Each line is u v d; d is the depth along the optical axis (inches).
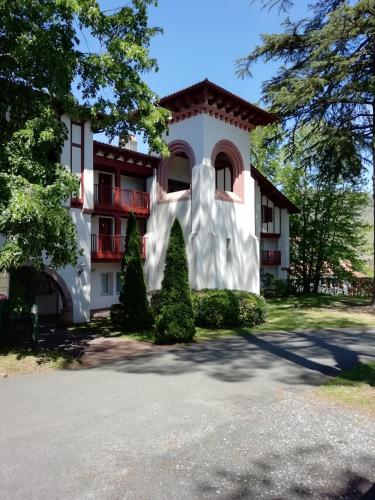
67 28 392.2
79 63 409.1
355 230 1234.0
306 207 1214.9
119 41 393.7
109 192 783.1
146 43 439.2
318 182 841.5
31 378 326.0
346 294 1189.7
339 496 155.2
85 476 169.9
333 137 698.8
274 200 1133.7
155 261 820.6
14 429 220.2
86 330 579.8
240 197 820.6
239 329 578.2
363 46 674.2
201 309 588.4
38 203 320.2
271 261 1115.3
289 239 1217.4
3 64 385.7
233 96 743.7
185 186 906.7
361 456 186.7
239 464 179.6
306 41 719.1
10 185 333.4
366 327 590.9
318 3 708.0
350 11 593.3
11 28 360.8
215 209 753.6
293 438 206.4
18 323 633.6
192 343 482.6
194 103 745.6
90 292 723.4
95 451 192.9
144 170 833.5
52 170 383.2
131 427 222.2
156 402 265.1
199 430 217.6
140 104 423.8
